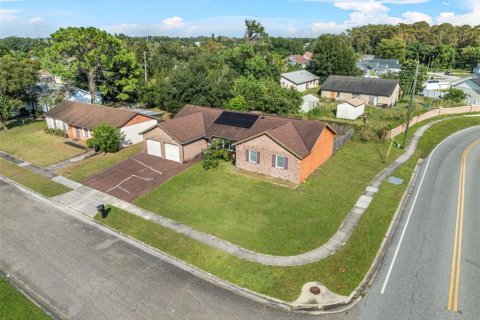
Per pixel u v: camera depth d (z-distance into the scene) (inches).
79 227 881.5
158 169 1227.9
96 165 1290.6
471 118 1966.0
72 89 2176.4
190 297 627.2
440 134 1664.6
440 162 1282.0
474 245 757.3
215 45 4606.3
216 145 1269.7
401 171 1175.0
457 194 1008.9
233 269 701.3
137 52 3142.2
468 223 847.7
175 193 1044.5
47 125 1796.3
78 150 1465.3
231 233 828.6
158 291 643.5
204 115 1460.4
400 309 582.9
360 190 1035.9
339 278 663.8
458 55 4854.8
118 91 2326.5
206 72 2361.0
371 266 695.7
